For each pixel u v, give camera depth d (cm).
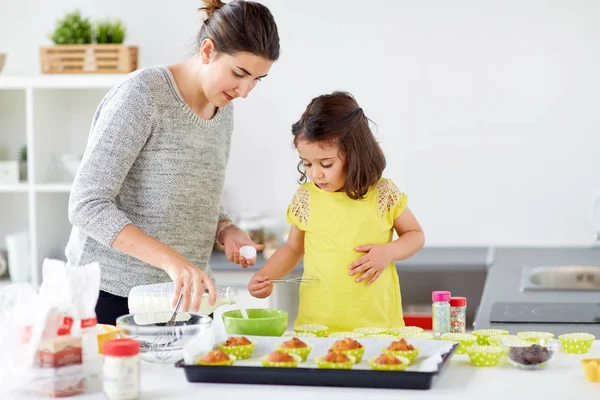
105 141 187
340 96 219
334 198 225
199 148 203
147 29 387
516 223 377
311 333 182
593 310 232
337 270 218
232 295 186
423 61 376
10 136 395
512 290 274
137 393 137
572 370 156
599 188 371
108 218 180
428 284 377
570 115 370
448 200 379
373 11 377
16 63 394
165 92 195
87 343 144
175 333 158
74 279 145
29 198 360
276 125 387
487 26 372
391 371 141
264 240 365
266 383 145
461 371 156
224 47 187
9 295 151
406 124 379
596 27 366
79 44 358
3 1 394
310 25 381
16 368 143
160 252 175
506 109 373
